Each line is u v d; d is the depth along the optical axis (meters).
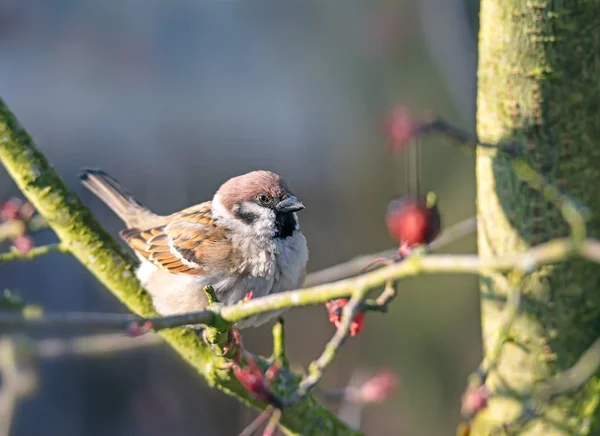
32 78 15.24
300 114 15.74
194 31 16.27
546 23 5.23
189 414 14.77
